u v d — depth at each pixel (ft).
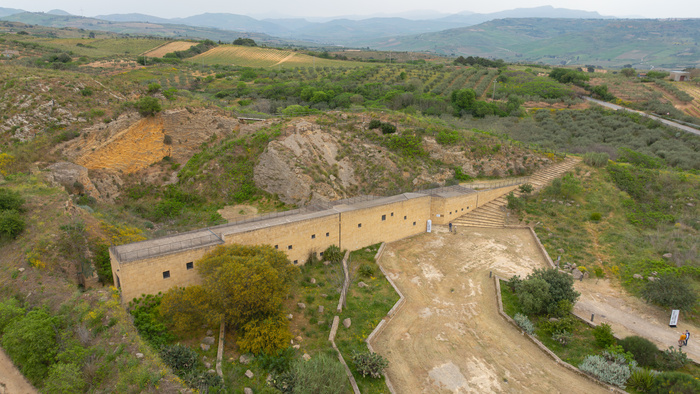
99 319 67.15
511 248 121.08
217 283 72.79
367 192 147.54
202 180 147.13
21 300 70.64
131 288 77.15
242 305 72.64
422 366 73.77
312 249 107.55
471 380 70.54
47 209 93.35
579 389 68.80
